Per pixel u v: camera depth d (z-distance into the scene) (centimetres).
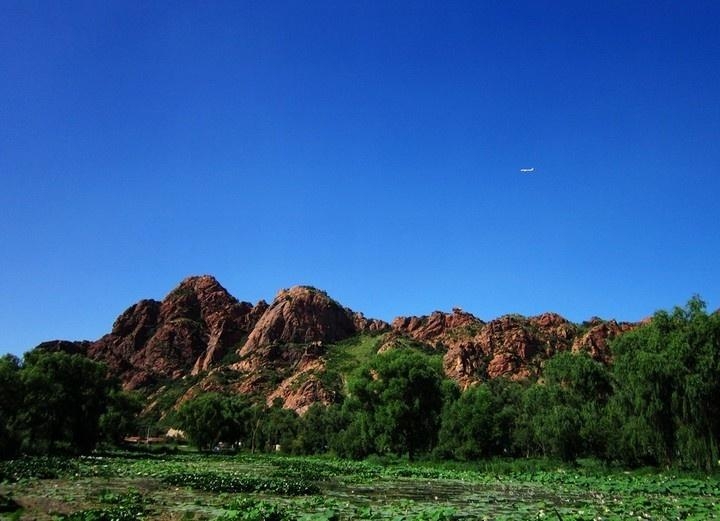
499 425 8088
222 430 11994
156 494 3294
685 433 4916
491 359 17188
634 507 2812
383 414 8150
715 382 4828
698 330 5025
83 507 2700
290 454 11100
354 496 3475
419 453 8775
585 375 7700
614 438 6012
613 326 17550
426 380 8306
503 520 2331
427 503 3069
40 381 7981
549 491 3850
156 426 19312
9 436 6512
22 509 2611
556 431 6438
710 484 4066
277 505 2730
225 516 2372
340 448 9356
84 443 9000
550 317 19850
